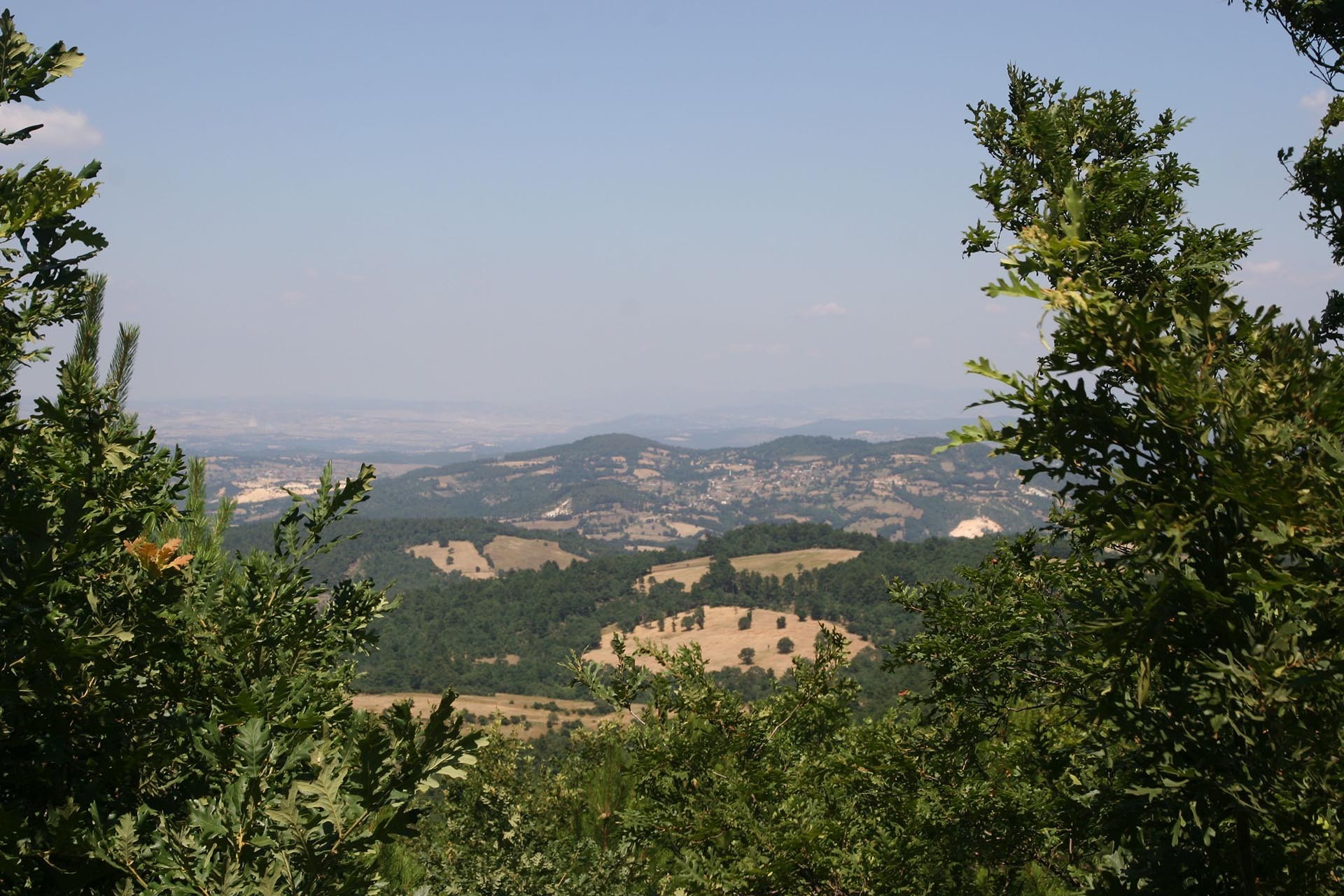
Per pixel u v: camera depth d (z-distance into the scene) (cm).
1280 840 302
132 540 329
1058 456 307
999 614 584
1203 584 291
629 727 764
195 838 255
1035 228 326
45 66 346
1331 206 636
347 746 300
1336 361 288
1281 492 256
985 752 692
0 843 241
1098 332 296
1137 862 335
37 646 261
